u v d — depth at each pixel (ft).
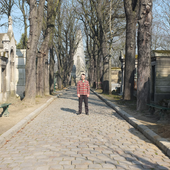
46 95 62.39
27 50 41.39
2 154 14.24
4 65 42.70
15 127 20.99
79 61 198.80
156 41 92.38
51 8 54.60
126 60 45.50
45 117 29.45
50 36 59.57
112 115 30.40
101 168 11.64
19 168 11.80
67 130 21.12
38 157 13.47
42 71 54.70
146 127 20.12
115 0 72.02
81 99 31.07
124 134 19.47
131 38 44.96
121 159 13.07
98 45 90.17
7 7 67.72
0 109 33.53
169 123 21.80
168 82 39.93
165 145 14.58
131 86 45.11
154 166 11.99
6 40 43.83
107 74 71.92
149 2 29.81
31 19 40.96
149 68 31.14
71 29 123.54
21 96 57.82
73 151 14.61
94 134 19.39
